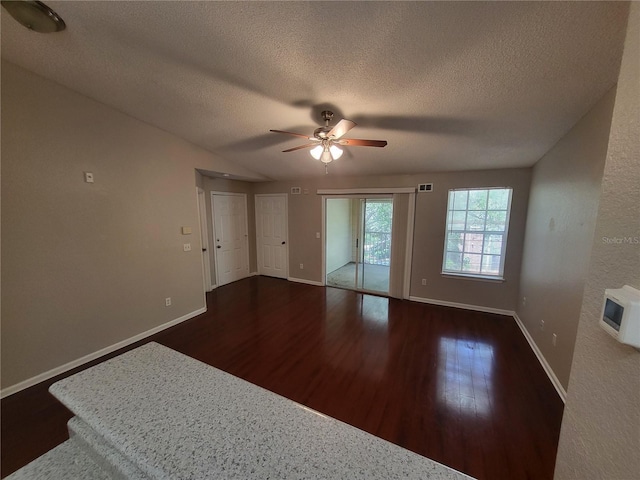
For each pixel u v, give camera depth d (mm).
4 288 2209
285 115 2793
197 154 3787
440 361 2779
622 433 545
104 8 1626
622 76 613
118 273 2959
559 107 2086
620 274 579
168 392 870
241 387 890
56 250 2477
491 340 3213
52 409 2117
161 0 1540
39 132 2320
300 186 5391
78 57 2064
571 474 724
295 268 5695
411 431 1920
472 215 4113
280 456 651
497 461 1698
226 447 676
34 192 2320
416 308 4227
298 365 2721
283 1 1463
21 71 2195
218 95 2494
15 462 1703
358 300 4594
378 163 3977
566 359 2207
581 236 2049
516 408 2131
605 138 1786
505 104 2170
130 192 3021
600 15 1319
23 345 2320
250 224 6008
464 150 3217
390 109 2430
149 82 2352
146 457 657
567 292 2236
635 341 495
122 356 1063
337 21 1558
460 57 1724
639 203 528
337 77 2051
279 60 1930
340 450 667
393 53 1755
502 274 3971
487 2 1342
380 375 2553
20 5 1581
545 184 2975
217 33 1748
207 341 3201
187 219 3711
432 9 1415
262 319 3820
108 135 2787
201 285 4004
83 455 848
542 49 1575
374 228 4930
